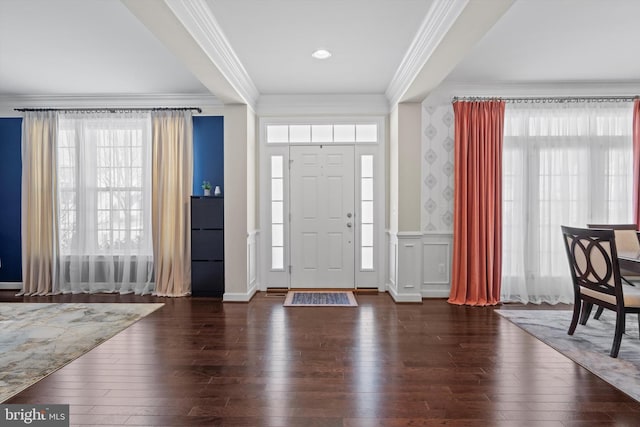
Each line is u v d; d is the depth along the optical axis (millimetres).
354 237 5234
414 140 4590
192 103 5121
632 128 4594
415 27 3082
